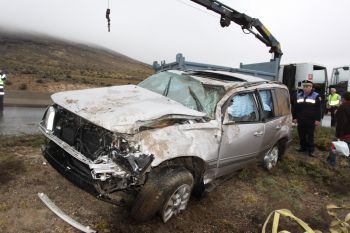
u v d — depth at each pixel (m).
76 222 3.87
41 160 5.71
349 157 7.49
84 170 3.87
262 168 6.65
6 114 11.87
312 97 8.29
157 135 3.88
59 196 4.48
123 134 3.71
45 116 4.73
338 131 7.49
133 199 3.88
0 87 12.68
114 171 3.47
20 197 4.32
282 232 2.89
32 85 24.84
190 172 4.48
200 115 4.50
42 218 3.92
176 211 4.20
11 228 3.66
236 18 11.72
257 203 5.18
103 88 5.19
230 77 5.82
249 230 4.39
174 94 5.31
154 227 4.02
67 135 4.21
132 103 4.34
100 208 4.31
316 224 4.71
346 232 3.43
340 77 20.16
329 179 6.62
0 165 5.20
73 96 4.60
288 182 6.27
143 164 3.54
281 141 6.98
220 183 5.23
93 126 3.96
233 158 5.19
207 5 10.77
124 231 3.85
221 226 4.35
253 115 5.61
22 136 7.43
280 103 6.59
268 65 12.10
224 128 4.82
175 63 8.95
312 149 8.34
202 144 4.38
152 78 5.97
